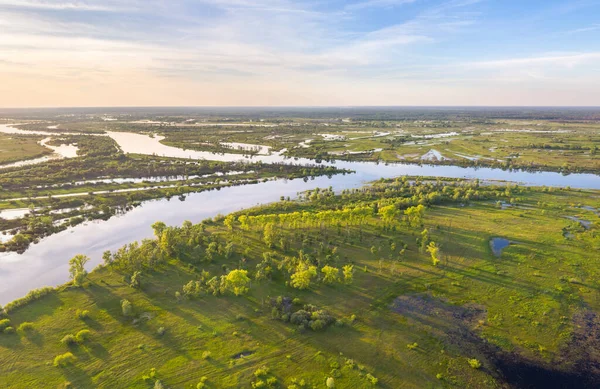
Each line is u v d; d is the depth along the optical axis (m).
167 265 102.62
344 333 75.25
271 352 69.69
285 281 94.94
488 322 79.56
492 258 108.81
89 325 77.19
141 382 62.59
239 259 106.88
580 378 65.38
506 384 63.44
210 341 72.69
